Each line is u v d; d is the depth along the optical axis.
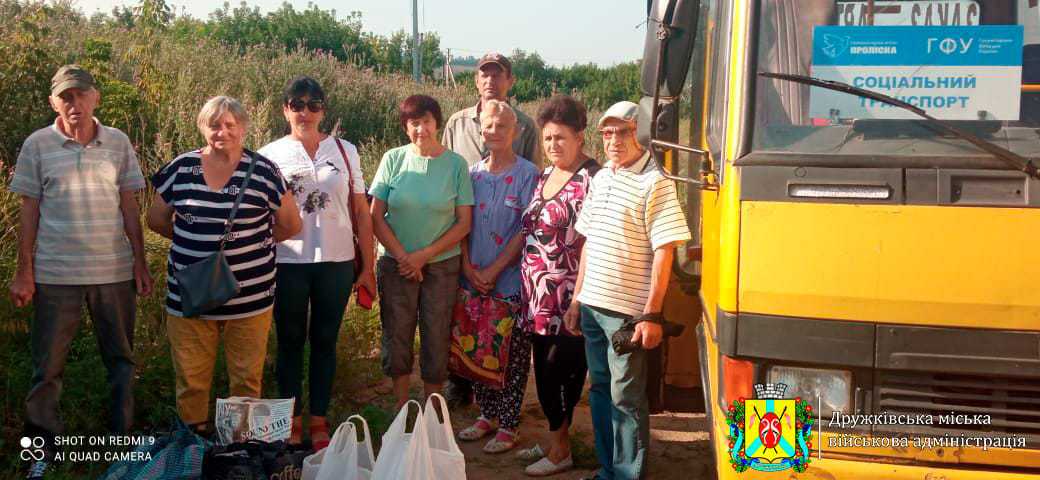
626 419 4.56
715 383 3.82
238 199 4.74
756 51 3.60
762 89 3.55
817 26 3.59
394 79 20.28
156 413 5.55
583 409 6.60
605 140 4.57
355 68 19.16
